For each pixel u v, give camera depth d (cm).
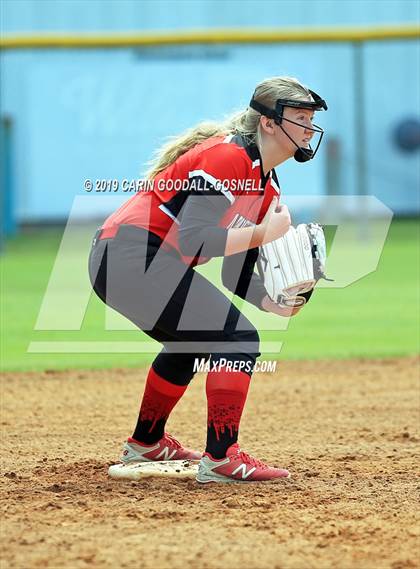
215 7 7681
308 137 1588
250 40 5834
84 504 1490
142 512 1439
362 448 1950
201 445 2002
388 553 1259
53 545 1284
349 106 7194
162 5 7669
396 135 7462
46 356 3148
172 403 1720
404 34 5853
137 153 7019
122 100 6975
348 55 7181
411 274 5059
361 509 1466
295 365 2983
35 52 7056
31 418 2278
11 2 7556
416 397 2512
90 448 1966
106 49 6291
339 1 7662
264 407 2403
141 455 1744
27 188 7112
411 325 3700
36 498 1533
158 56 6919
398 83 7462
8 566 1205
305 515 1427
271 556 1243
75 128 7031
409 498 1535
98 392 2600
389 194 7506
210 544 1288
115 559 1230
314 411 2350
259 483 1622
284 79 1574
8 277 5122
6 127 7056
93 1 7644
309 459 1848
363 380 2750
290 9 7706
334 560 1230
